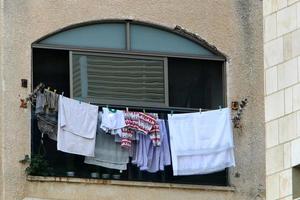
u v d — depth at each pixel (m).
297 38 23.62
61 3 28.44
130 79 28.62
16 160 27.36
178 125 28.36
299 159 23.20
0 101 27.52
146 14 28.94
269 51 24.22
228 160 28.48
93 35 28.61
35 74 28.05
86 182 27.69
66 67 28.28
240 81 29.23
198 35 29.14
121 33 28.78
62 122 27.47
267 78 24.19
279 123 23.77
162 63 28.94
